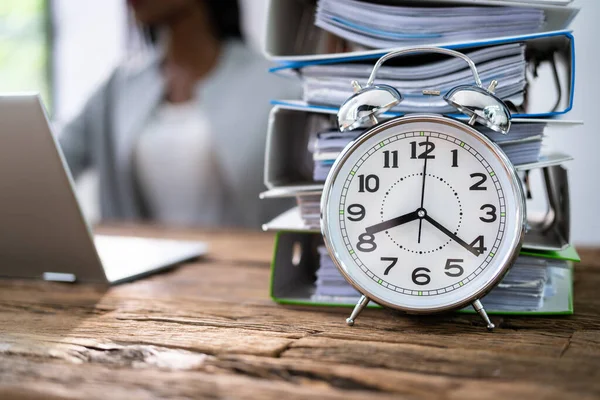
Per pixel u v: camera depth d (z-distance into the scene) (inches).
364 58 32.9
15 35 111.3
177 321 31.7
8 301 36.3
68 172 35.0
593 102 78.3
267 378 23.4
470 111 28.7
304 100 35.4
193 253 48.1
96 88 103.3
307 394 21.8
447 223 30.5
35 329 30.4
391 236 30.9
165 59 104.3
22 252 39.4
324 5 34.5
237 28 103.7
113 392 22.1
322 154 33.4
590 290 38.5
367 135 30.8
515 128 31.8
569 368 24.3
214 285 40.3
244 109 100.0
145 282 41.2
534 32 32.6
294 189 33.8
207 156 101.3
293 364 24.9
